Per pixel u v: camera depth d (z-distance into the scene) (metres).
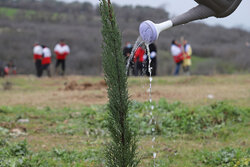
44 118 9.48
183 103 11.30
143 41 3.80
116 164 3.96
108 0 3.74
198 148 6.88
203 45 39.53
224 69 30.20
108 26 3.73
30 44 41.12
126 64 3.91
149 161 6.02
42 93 14.58
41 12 56.91
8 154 6.06
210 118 8.68
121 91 3.82
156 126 7.95
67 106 11.26
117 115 3.85
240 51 35.59
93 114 9.55
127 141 3.94
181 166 5.86
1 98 13.12
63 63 23.48
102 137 7.63
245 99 12.08
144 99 12.15
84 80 19.67
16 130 8.07
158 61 32.34
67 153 6.33
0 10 57.22
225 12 3.83
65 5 60.31
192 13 3.78
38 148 6.82
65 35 43.53
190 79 18.28
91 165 5.67
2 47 39.25
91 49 38.50
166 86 16.50
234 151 6.12
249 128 8.26
